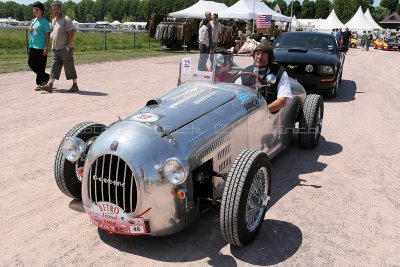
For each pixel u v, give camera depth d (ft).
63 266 10.38
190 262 10.66
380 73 54.08
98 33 147.64
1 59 54.03
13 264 10.44
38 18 32.17
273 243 11.68
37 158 17.81
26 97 30.27
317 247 11.54
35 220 12.63
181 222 10.85
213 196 11.84
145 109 12.27
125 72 46.14
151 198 10.17
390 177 16.87
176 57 67.26
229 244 11.55
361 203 14.43
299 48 33.71
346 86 41.16
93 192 10.84
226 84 14.43
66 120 23.95
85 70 46.83
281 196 14.82
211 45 52.65
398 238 12.19
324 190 15.43
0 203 13.67
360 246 11.69
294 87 18.45
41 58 32.68
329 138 22.29
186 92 13.62
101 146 10.54
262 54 15.52
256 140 14.35
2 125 22.66
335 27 160.66
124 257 10.81
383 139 22.18
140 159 10.14
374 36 165.07
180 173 9.80
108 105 28.22
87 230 12.10
